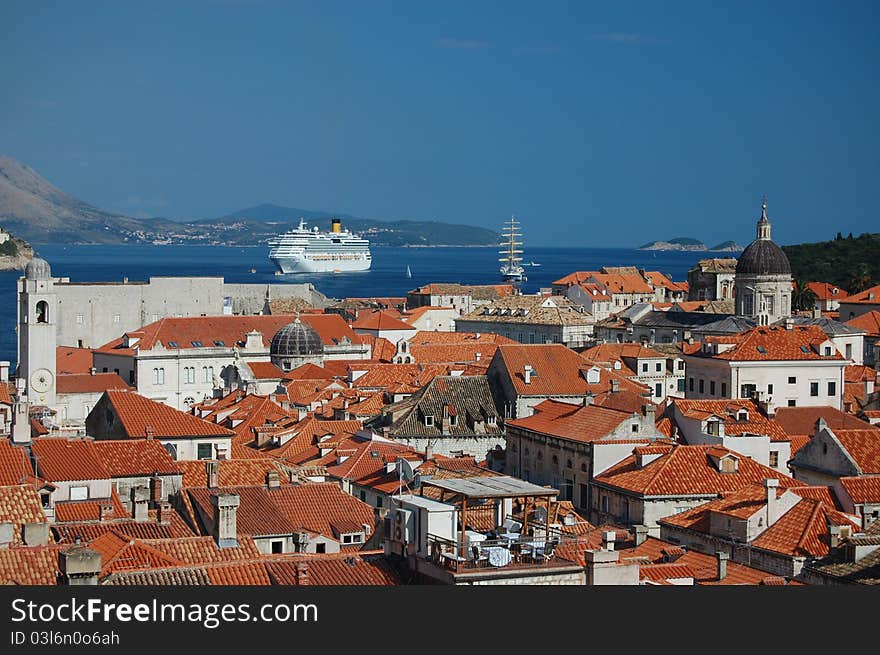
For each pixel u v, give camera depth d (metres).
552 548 96.81
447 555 92.75
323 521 140.88
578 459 190.88
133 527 132.12
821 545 133.88
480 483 105.69
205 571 97.12
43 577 100.69
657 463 175.62
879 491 155.38
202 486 154.50
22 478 139.38
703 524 147.38
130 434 192.62
